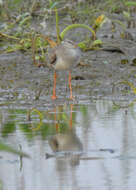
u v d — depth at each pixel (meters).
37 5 21.48
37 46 16.84
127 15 19.19
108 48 17.06
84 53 16.89
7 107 12.13
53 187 7.36
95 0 22.69
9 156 8.85
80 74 14.89
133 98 12.80
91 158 8.52
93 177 7.73
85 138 9.62
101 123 10.69
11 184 7.51
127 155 8.65
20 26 18.80
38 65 15.49
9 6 22.19
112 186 7.34
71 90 12.89
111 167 8.13
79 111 11.70
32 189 7.30
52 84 14.11
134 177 7.71
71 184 7.45
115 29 19.70
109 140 9.45
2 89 13.78
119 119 11.01
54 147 9.08
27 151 8.85
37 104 12.37
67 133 9.97
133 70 15.26
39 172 7.99
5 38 18.27
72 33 19.25
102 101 12.56
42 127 10.43
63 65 12.70
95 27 17.47
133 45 17.42
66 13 21.67
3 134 9.94
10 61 16.14
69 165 8.27
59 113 11.54
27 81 14.41
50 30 19.22
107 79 14.54
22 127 10.44
